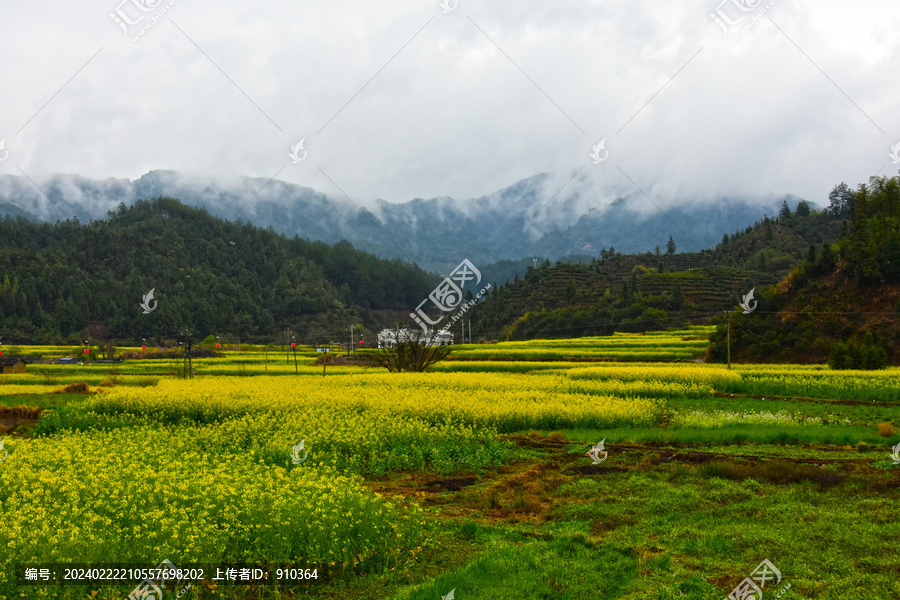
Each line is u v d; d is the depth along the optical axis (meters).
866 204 77.69
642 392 33.78
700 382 37.59
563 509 13.20
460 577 9.35
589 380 37.66
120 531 9.17
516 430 23.17
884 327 55.12
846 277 62.41
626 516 12.50
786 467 15.19
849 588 8.73
